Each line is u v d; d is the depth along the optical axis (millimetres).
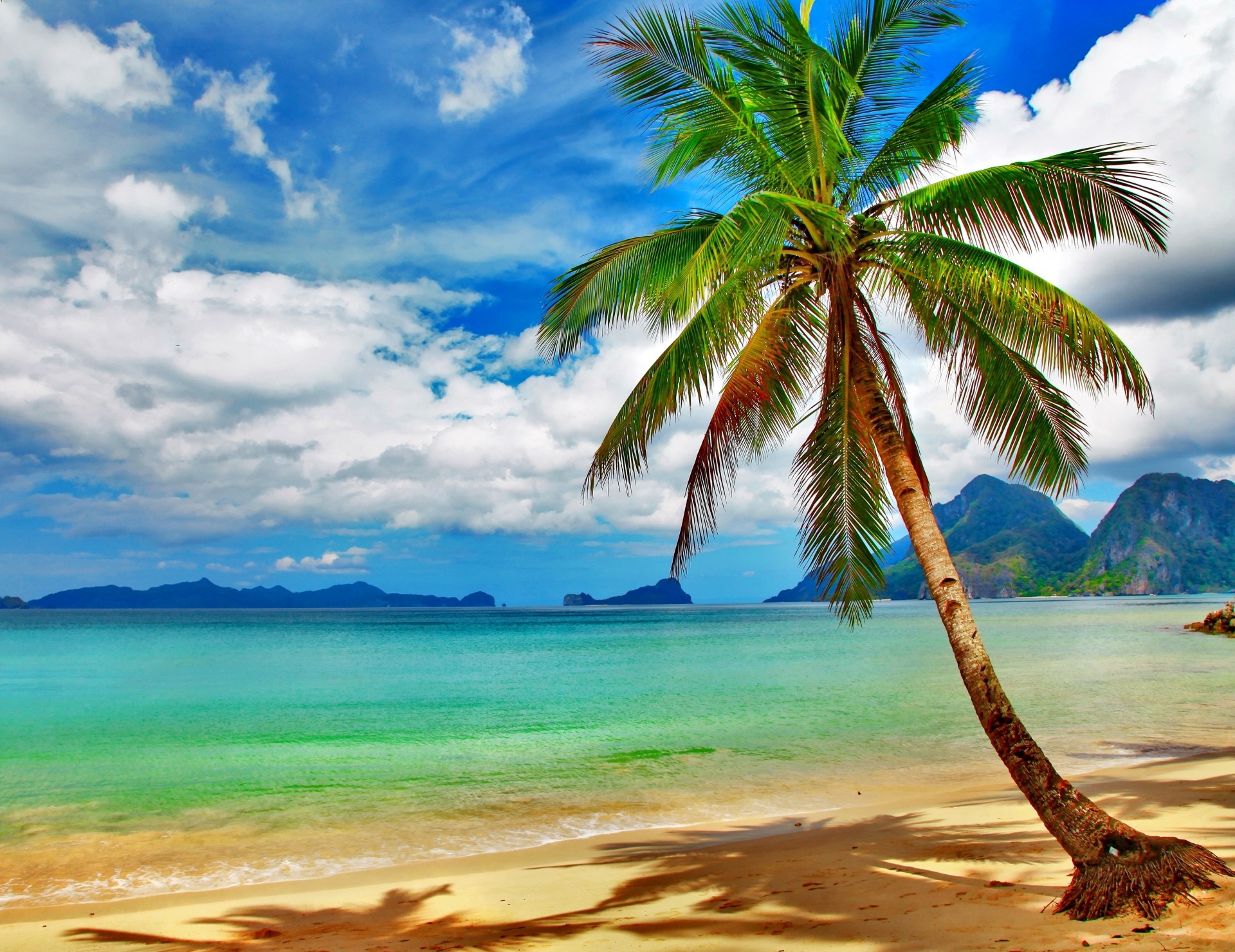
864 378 6062
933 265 5852
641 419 6551
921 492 5734
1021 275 5625
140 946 5746
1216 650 38500
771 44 5773
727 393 7086
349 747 16359
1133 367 5578
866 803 10289
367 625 103562
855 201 6914
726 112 6418
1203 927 3678
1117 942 3684
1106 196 5660
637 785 12141
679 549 7168
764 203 5145
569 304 7566
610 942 5000
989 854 6570
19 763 14906
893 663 35219
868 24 6625
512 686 27812
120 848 9125
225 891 7434
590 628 86562
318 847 9086
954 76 6488
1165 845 4332
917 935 4348
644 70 6586
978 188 5871
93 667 37281
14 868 8359
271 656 45125
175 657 43969
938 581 5418
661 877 6941
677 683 27812
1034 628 65812
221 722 19984
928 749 14531
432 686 28047
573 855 8312
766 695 23625
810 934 4676
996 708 4930
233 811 10938
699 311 6242
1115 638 49406
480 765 14172
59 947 5770
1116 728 15945
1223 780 9398
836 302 6535
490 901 6605
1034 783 4695
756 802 10680
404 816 10539
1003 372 6602
